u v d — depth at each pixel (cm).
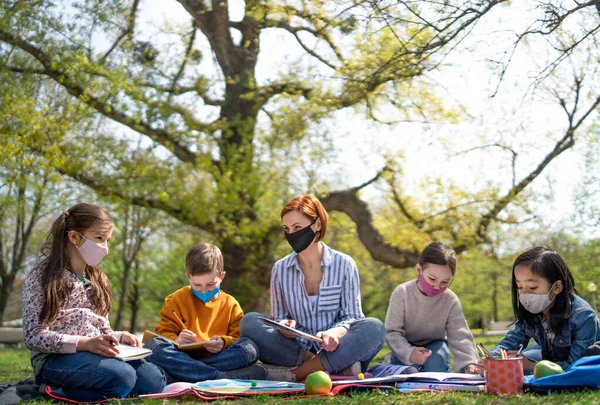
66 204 1839
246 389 383
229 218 1414
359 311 476
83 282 396
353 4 819
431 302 494
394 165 1469
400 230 1453
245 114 1422
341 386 379
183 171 1355
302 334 419
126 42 1355
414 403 323
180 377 430
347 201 1510
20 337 1698
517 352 426
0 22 1209
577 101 1288
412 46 884
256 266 1476
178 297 490
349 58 1096
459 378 398
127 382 369
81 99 1273
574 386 349
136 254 2552
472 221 1417
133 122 1326
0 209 1991
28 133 1206
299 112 1280
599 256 1744
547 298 409
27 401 362
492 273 2870
